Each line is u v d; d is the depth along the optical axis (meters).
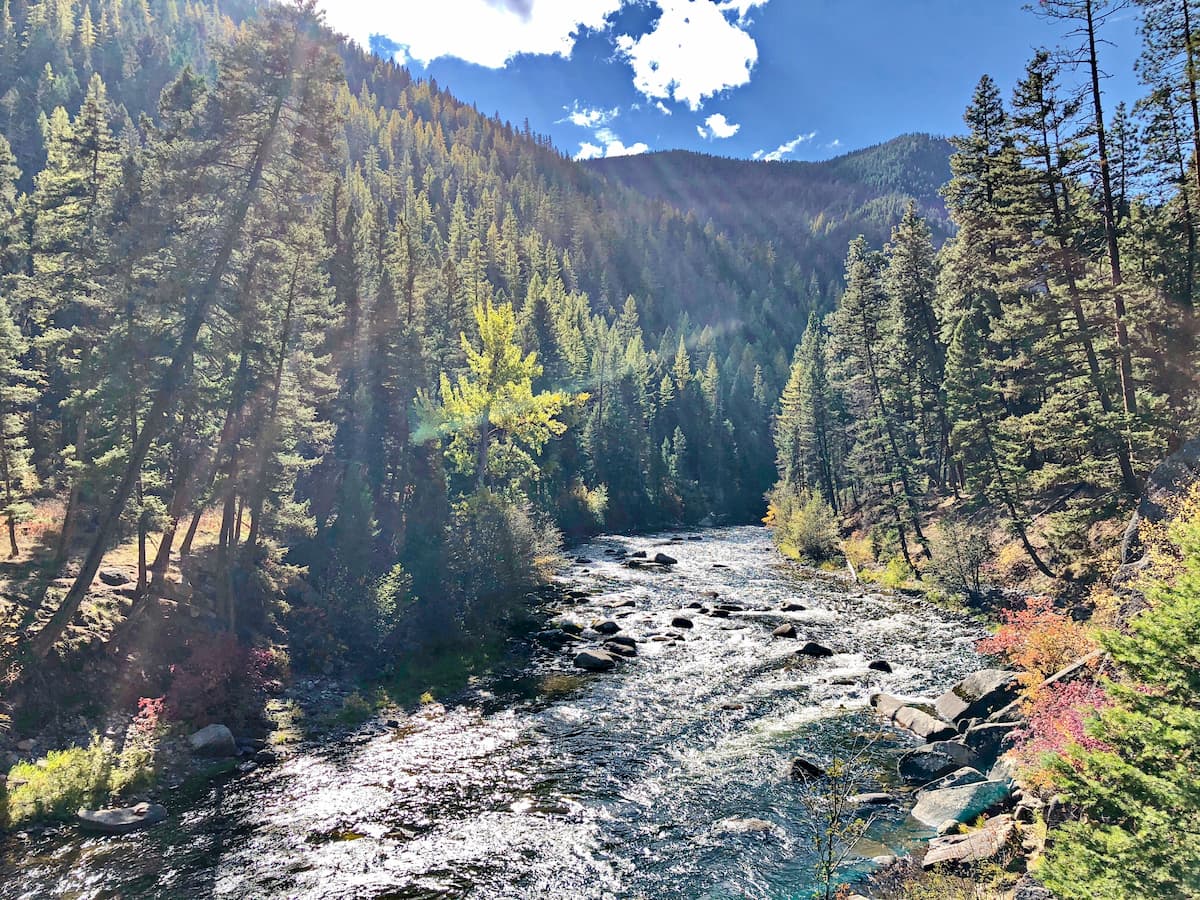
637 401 93.44
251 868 12.66
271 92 21.84
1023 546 34.03
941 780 15.61
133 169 22.75
